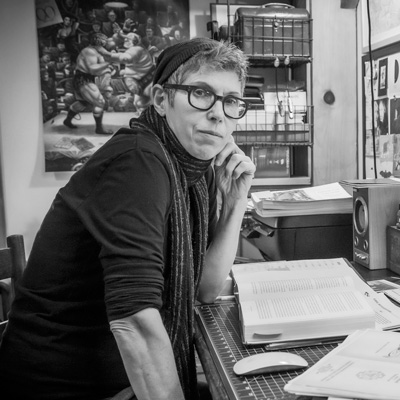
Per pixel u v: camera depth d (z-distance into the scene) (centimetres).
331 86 209
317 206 149
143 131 94
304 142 205
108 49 222
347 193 157
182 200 96
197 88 91
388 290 108
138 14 222
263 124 201
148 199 83
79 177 89
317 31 205
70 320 93
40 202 227
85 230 89
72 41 219
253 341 87
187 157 99
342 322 87
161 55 99
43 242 95
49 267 94
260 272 108
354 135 212
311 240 151
